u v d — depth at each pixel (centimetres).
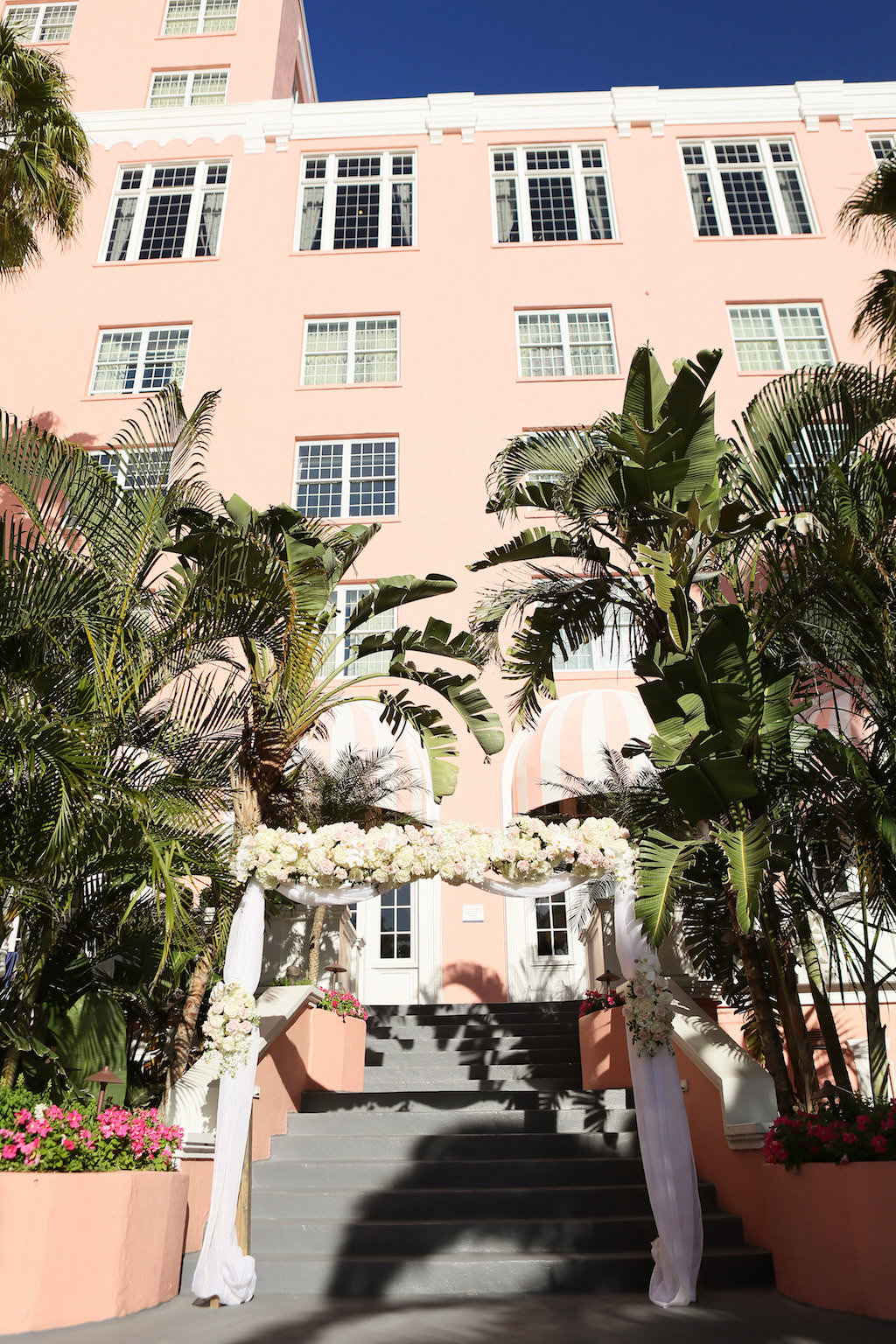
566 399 2119
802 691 889
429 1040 1298
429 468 2070
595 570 1025
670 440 876
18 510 1861
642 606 936
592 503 924
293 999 1033
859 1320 608
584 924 1365
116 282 2291
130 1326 630
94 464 993
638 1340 573
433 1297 721
